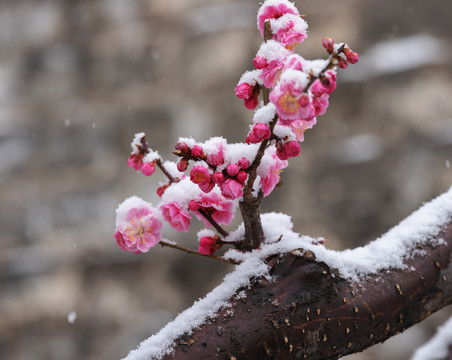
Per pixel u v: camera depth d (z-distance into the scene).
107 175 9.41
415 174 7.95
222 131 9.18
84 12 9.92
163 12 9.69
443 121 8.05
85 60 9.89
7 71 9.91
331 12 8.70
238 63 9.21
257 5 9.45
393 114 8.20
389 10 8.62
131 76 9.73
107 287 8.81
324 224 8.09
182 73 9.51
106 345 8.61
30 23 10.02
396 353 7.01
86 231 9.19
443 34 8.57
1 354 8.51
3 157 9.47
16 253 8.99
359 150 8.16
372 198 8.04
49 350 8.61
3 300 8.72
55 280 8.88
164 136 9.48
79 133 9.56
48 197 9.31
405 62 8.28
